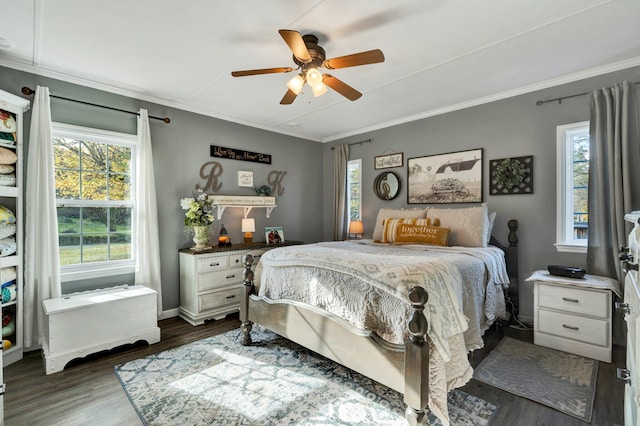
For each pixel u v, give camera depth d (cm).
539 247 317
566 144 304
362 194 480
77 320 241
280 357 252
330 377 221
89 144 307
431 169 400
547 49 247
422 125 411
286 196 488
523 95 327
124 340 264
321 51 223
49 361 227
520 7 196
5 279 239
